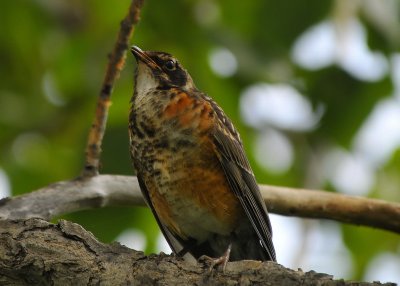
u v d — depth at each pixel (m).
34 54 13.73
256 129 12.93
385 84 12.61
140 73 10.29
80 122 13.41
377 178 13.83
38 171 13.45
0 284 7.56
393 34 12.52
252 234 9.80
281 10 12.12
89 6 13.70
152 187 9.59
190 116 9.45
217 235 9.79
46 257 7.52
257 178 12.89
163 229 10.11
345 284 6.96
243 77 12.23
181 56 12.66
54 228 7.71
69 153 13.50
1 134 13.65
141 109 9.68
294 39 12.23
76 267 7.50
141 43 12.76
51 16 13.60
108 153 11.98
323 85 12.56
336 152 13.34
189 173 9.39
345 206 9.95
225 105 12.56
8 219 7.79
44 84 13.88
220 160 9.41
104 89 9.53
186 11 12.66
